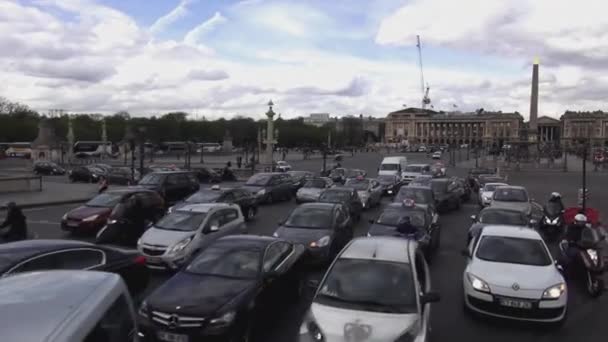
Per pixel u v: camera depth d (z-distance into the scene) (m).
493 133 182.12
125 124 117.12
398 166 41.47
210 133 123.62
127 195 18.14
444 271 12.89
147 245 11.82
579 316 9.49
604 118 160.50
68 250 7.93
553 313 8.50
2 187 29.72
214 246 9.06
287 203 27.95
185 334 6.81
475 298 8.92
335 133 156.00
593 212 17.77
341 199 20.44
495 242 10.24
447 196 25.02
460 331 8.55
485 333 8.48
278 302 8.66
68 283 4.24
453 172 63.28
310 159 91.88
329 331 6.09
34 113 123.44
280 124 145.38
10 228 12.66
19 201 25.53
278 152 122.62
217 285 7.76
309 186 28.53
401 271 7.18
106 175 38.81
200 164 66.31
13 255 7.33
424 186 21.42
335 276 7.22
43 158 65.50
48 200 26.03
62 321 3.51
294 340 7.87
